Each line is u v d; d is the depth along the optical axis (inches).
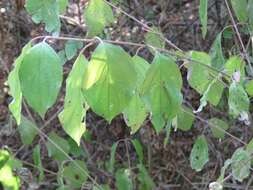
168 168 136.2
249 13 61.6
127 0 134.4
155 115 46.4
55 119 132.2
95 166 132.6
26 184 107.2
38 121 130.4
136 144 110.3
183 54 59.4
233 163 59.5
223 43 115.0
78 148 106.0
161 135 134.5
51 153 97.4
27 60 38.8
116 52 40.5
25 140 95.7
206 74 59.7
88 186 100.8
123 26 132.7
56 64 39.1
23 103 112.3
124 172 100.6
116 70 40.2
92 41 44.6
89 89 40.4
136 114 52.4
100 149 135.9
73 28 132.0
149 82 45.8
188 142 134.3
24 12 135.9
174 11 138.4
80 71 43.0
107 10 52.7
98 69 40.2
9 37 135.8
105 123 137.0
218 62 66.8
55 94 39.0
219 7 132.5
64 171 95.9
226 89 88.0
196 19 136.9
